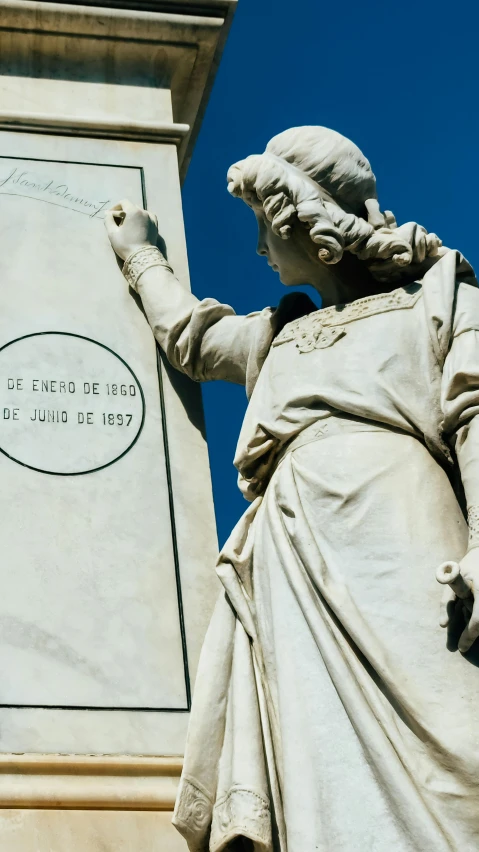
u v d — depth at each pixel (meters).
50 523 4.84
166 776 4.38
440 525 4.22
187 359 5.18
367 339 4.61
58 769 4.31
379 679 3.98
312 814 3.88
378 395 4.48
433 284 4.63
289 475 4.43
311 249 4.85
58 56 6.07
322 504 4.30
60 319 5.34
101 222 5.66
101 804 4.29
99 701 4.52
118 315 5.41
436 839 3.69
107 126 5.92
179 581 4.83
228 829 4.00
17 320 5.29
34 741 4.39
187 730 4.40
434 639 4.00
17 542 4.77
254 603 4.37
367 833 3.78
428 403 4.46
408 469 4.34
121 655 4.62
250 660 4.28
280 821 4.01
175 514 4.98
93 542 4.84
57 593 4.70
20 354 5.20
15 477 4.90
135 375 5.27
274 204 4.80
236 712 4.18
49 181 5.73
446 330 4.50
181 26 6.12
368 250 4.74
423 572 4.12
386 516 4.23
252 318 5.11
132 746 4.45
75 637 4.62
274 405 4.62
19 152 5.78
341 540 4.22
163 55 6.15
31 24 5.98
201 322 5.16
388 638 4.02
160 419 5.18
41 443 5.00
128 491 4.98
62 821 4.25
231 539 4.50
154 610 4.74
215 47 6.18
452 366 4.41
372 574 4.14
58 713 4.46
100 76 6.08
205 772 4.16
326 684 4.04
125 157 5.89
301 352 4.69
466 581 3.95
